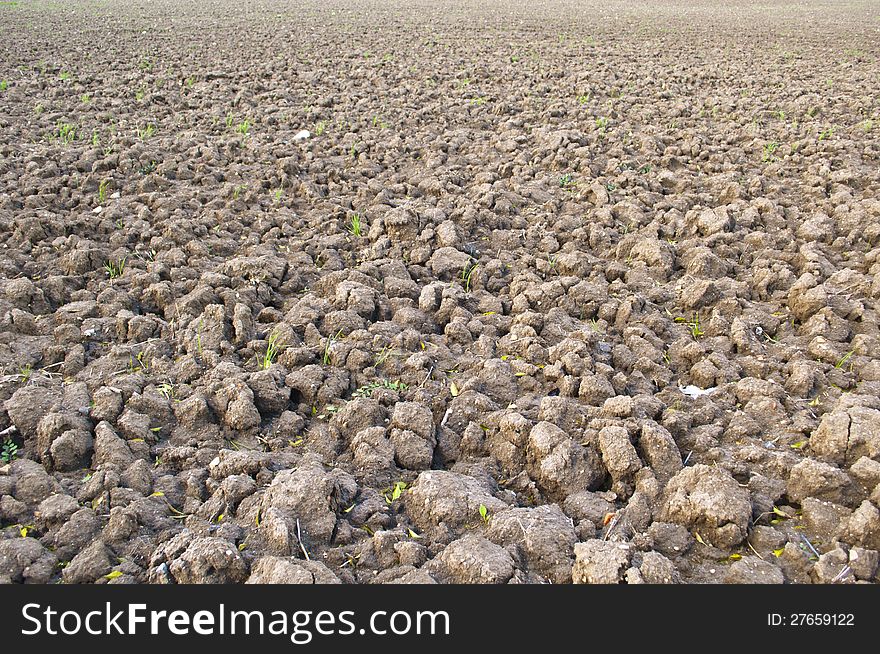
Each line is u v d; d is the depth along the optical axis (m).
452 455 3.44
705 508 2.86
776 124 8.77
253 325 4.34
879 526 2.73
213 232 5.65
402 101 9.84
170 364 3.98
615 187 6.71
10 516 2.94
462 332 4.32
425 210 5.83
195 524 2.92
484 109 9.38
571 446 3.21
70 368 3.93
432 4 26.05
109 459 3.23
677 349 4.19
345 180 6.96
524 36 16.48
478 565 2.65
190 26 17.56
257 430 3.55
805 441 3.35
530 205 6.40
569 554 2.77
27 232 5.37
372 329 4.33
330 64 12.58
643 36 16.83
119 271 5.08
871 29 18.34
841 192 6.28
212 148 7.39
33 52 13.06
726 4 28.17
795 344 4.28
